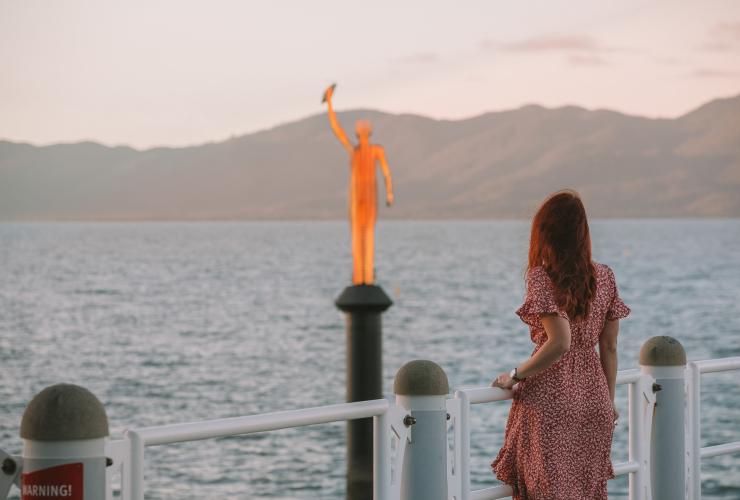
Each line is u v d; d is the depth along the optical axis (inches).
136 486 138.3
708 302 3068.4
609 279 186.1
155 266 5777.6
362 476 438.3
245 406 1238.3
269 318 2566.4
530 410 181.3
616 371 189.0
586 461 181.6
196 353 1798.7
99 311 2783.0
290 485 740.7
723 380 1248.8
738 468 775.1
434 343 1956.2
